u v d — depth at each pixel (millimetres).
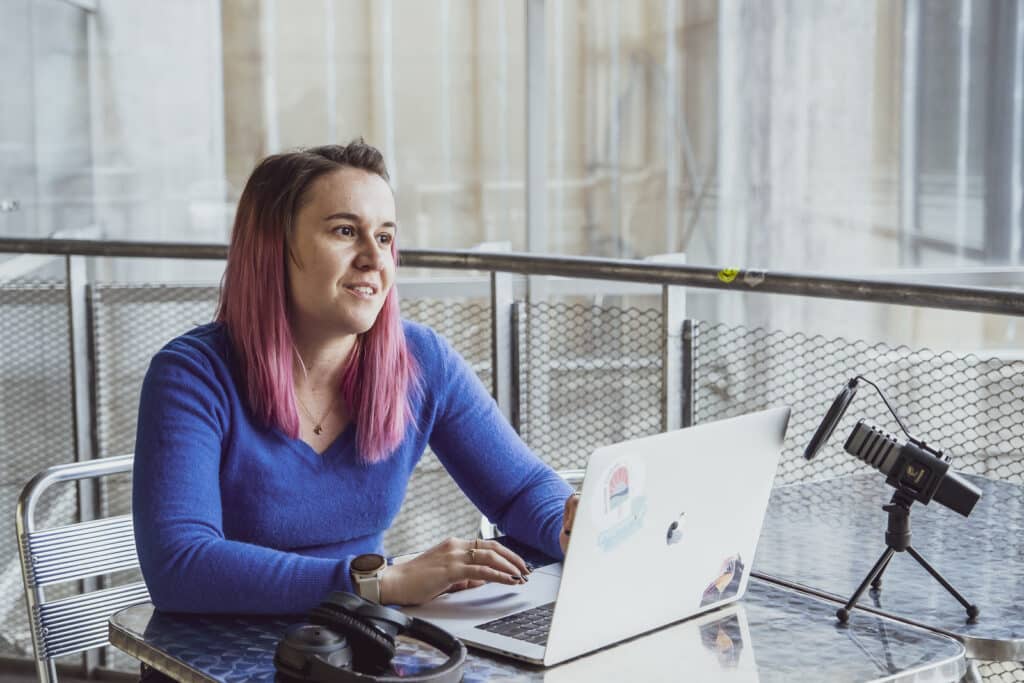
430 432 2064
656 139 4469
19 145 4223
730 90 4465
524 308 2869
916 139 4547
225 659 1492
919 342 4484
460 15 4348
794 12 4453
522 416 2881
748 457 1590
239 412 1839
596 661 1463
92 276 4281
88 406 3254
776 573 1769
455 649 1421
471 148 4422
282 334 1854
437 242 4461
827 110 4512
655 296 4297
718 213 4527
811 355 4398
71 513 3391
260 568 1637
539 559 1884
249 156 4332
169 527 1697
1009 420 3357
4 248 3004
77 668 3275
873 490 2162
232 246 1896
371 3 4320
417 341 2072
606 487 1426
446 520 3357
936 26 4504
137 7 4219
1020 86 4531
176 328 3416
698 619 1602
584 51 4387
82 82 4227
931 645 1505
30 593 2018
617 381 2908
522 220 4469
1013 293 2129
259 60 4301
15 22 4168
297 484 1865
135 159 4281
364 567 1626
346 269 1851
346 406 1924
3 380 3400
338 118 4367
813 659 1465
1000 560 1805
